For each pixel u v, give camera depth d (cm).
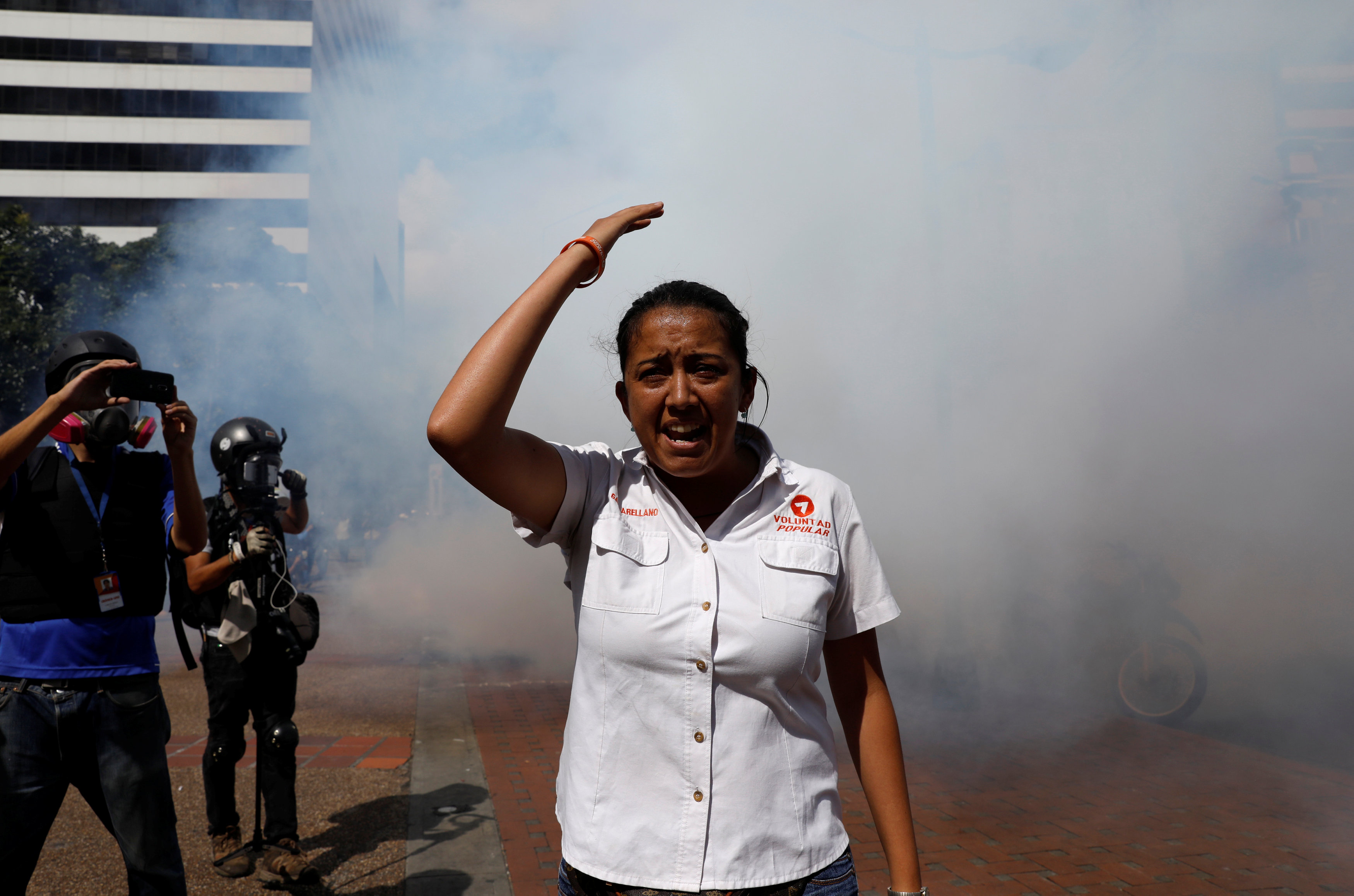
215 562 294
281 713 308
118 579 207
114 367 208
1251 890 288
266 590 301
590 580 115
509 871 308
